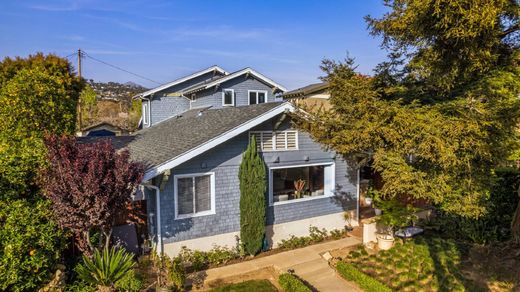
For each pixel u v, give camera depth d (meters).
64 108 15.18
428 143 9.41
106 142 10.48
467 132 9.16
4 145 10.47
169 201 11.54
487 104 10.37
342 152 11.75
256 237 12.49
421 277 10.49
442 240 13.41
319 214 15.01
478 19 8.04
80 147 9.97
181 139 13.80
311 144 14.66
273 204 13.73
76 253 10.34
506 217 13.16
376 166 10.91
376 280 9.97
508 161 13.16
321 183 15.56
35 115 14.11
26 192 9.34
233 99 25.69
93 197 9.06
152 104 27.44
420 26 9.55
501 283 10.08
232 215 12.76
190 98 27.69
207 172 12.20
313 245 13.85
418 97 12.79
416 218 14.37
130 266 9.30
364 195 18.28
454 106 10.27
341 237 14.88
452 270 10.88
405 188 10.25
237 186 12.85
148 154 13.23
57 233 8.90
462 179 10.48
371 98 11.31
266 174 13.55
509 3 8.66
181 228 11.78
